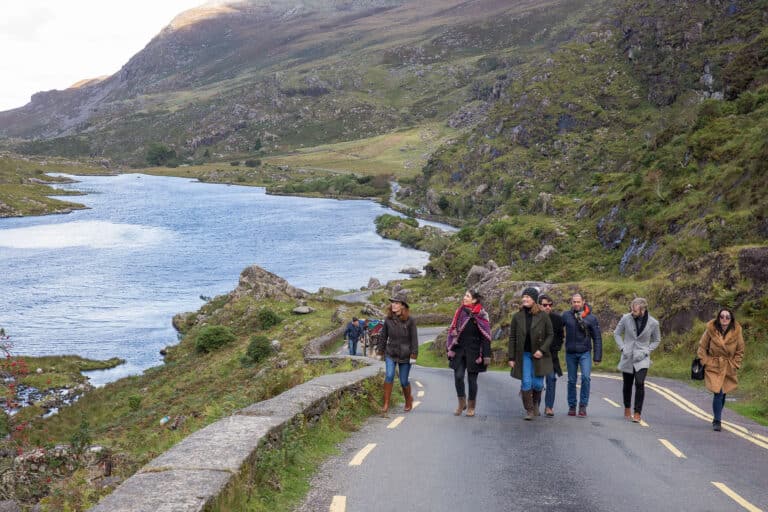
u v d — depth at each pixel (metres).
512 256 68.88
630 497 7.22
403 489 7.25
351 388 12.63
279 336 52.44
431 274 82.00
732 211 34.78
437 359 35.28
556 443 10.11
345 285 89.38
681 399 16.33
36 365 50.22
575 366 13.19
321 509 6.48
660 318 24.17
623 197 56.31
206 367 46.06
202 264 102.19
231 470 6.04
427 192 192.00
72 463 12.65
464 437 10.38
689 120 66.56
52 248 117.00
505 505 6.79
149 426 29.98
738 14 171.75
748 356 19.02
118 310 73.00
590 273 53.34
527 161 182.25
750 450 10.06
